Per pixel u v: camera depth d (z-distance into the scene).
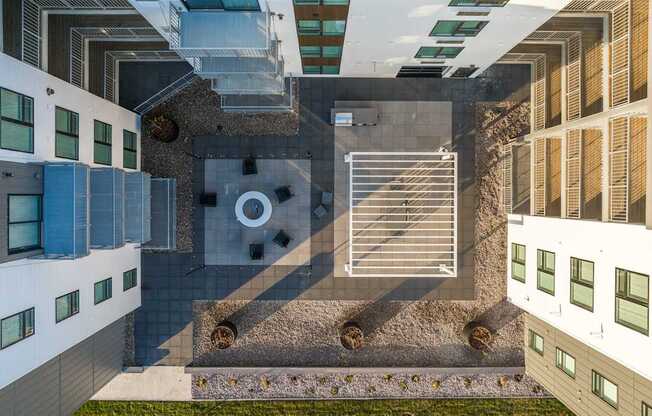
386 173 14.52
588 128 10.74
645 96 9.45
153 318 14.70
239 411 14.82
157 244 13.89
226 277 14.62
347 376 14.77
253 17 9.16
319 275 14.62
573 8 10.45
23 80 8.48
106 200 10.45
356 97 14.45
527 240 12.79
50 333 9.66
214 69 10.87
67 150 10.17
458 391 14.88
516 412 14.88
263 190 14.52
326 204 14.40
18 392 9.09
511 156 14.17
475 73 13.91
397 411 14.87
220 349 14.58
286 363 14.76
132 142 13.73
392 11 8.80
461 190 14.58
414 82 14.46
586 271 10.02
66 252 9.08
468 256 14.64
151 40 12.52
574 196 11.52
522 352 14.84
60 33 11.13
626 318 8.66
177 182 14.52
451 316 14.76
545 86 13.22
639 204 9.33
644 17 9.45
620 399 9.80
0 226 7.74
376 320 14.72
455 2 8.41
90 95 11.16
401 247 14.52
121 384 14.83
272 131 14.46
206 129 14.44
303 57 11.96
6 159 8.02
